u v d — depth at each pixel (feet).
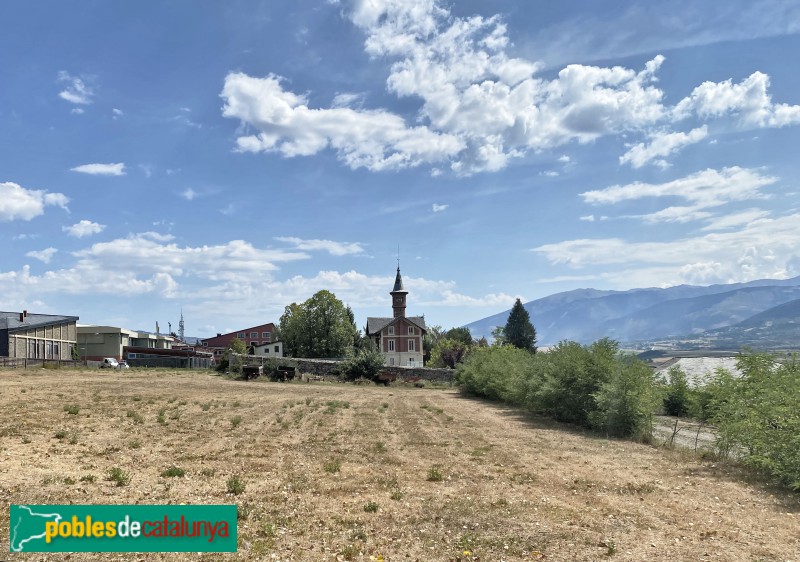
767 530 28.73
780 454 40.40
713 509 32.96
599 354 77.41
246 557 23.61
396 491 35.50
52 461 39.58
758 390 49.03
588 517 30.66
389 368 193.36
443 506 32.24
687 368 116.67
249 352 281.54
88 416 64.28
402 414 86.38
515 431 70.23
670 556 24.44
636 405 67.87
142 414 70.23
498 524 29.07
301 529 27.37
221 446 50.49
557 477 41.68
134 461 41.73
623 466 47.16
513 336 301.22
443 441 58.85
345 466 43.60
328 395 122.11
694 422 92.22
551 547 25.61
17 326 178.40
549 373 85.46
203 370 190.90
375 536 26.91
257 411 81.56
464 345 275.39
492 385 118.93
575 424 80.12
